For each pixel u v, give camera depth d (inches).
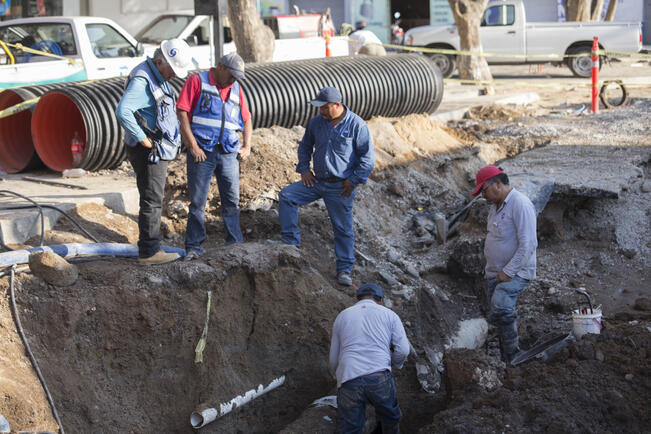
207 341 212.1
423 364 237.1
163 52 203.0
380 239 291.6
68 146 319.3
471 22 682.2
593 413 186.5
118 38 465.1
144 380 202.8
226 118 226.5
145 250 216.1
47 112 309.1
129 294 202.2
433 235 306.8
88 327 196.9
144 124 204.8
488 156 418.9
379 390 188.2
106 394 195.3
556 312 275.0
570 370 201.8
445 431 181.8
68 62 429.7
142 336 203.0
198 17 541.3
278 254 233.5
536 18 1115.9
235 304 223.8
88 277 204.5
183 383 207.9
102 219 254.8
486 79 701.9
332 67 401.4
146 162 208.4
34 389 181.5
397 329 197.5
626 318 253.9
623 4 1123.3
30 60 451.5
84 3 669.9
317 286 237.6
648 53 966.4
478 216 297.7
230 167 235.6
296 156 312.0
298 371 229.3
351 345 192.7
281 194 248.1
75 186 281.0
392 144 366.0
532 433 177.8
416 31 860.0
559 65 856.9
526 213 218.7
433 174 361.4
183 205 276.7
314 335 231.6
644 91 655.8
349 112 236.4
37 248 205.8
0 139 319.6
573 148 400.2
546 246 317.1
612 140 419.5
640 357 204.2
